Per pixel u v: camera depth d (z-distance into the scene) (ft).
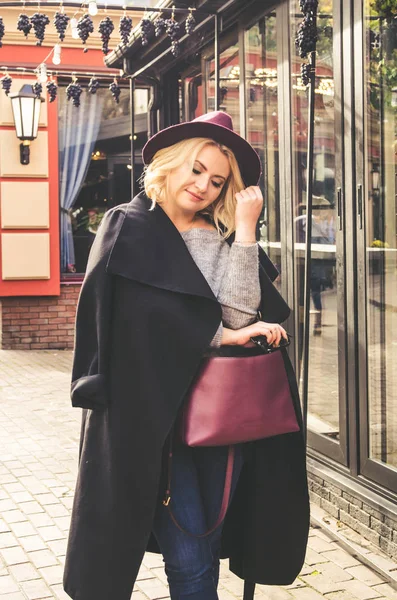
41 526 12.46
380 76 11.08
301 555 7.33
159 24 15.12
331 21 12.23
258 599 9.73
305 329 10.53
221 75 16.81
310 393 13.47
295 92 13.56
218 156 6.80
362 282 11.63
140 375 6.38
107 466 6.45
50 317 31.73
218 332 6.56
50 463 16.15
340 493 12.12
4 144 30.45
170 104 21.12
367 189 11.49
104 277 6.48
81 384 6.43
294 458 7.17
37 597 9.91
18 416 20.53
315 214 13.09
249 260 6.82
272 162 14.64
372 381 11.57
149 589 10.18
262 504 7.28
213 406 6.53
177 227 7.00
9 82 20.94
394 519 10.73
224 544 7.72
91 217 32.04
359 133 11.57
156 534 6.84
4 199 30.63
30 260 31.04
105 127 31.96
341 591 9.96
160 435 6.32
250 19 15.06
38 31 14.93
